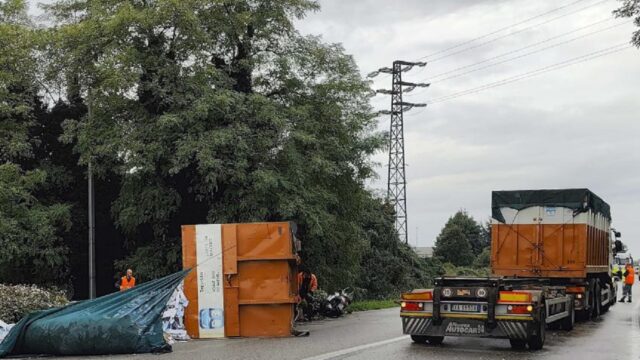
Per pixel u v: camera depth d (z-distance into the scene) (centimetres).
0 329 1325
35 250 2506
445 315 1353
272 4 2566
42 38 2417
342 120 2669
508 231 1970
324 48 2652
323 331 1744
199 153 2148
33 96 2747
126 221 2466
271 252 1572
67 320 1264
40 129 2816
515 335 1298
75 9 2528
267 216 2338
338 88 2625
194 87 2289
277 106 2434
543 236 1936
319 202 2381
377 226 5322
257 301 1563
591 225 1995
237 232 1580
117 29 2280
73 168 2816
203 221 2541
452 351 1302
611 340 1514
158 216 2398
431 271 6175
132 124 2364
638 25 1527
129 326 1276
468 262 8444
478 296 1328
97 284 2833
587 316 2028
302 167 2356
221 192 2419
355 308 2870
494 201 1994
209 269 1568
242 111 2312
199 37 2348
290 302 1568
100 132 2402
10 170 2239
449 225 8988
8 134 2509
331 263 2789
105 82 2277
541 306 1359
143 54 2350
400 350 1311
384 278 5200
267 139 2302
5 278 2642
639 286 5475
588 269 1936
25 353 1277
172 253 2439
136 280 2497
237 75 2570
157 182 2395
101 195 2825
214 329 1553
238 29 2466
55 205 2650
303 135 2328
